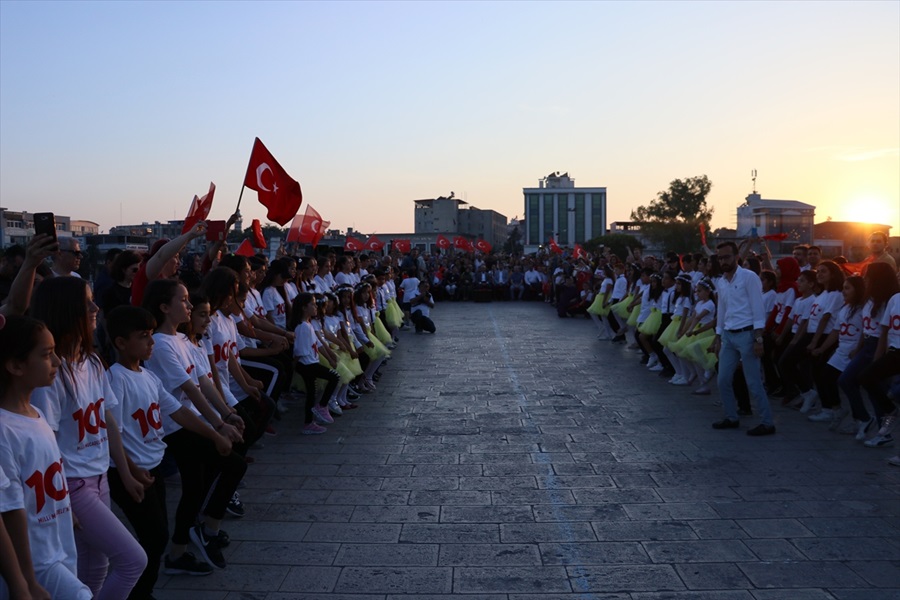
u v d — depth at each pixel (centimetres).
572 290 2402
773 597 441
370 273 1583
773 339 1050
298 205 870
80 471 354
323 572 482
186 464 485
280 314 981
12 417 296
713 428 871
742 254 1187
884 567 482
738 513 583
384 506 605
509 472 699
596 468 709
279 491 644
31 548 298
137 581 374
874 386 769
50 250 415
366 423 905
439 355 1530
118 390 412
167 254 606
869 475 680
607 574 475
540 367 1362
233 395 638
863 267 988
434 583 464
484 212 12344
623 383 1189
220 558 488
